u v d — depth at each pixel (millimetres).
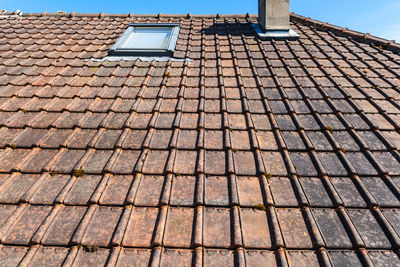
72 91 4258
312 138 3293
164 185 2615
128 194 2510
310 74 4719
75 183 2678
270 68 4961
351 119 3643
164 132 3375
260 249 2105
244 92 4227
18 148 3148
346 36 6562
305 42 6184
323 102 4004
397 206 2438
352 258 2029
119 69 4969
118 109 3814
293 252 2076
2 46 5793
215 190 2580
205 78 4676
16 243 2158
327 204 2451
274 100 4059
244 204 2443
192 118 3645
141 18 7840
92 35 6512
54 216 2361
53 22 7367
